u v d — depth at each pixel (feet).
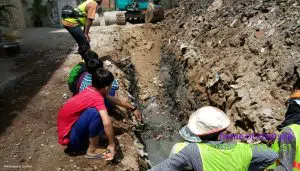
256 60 20.56
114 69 26.94
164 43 35.78
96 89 14.24
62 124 14.76
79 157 15.21
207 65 24.85
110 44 33.30
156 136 24.68
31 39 38.78
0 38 35.06
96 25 43.70
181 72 28.96
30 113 19.80
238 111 18.63
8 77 25.75
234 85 20.06
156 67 33.86
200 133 8.23
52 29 45.47
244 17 24.94
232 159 7.98
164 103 29.48
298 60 17.54
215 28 27.71
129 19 47.96
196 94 25.20
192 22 32.63
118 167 14.69
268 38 20.97
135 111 16.62
